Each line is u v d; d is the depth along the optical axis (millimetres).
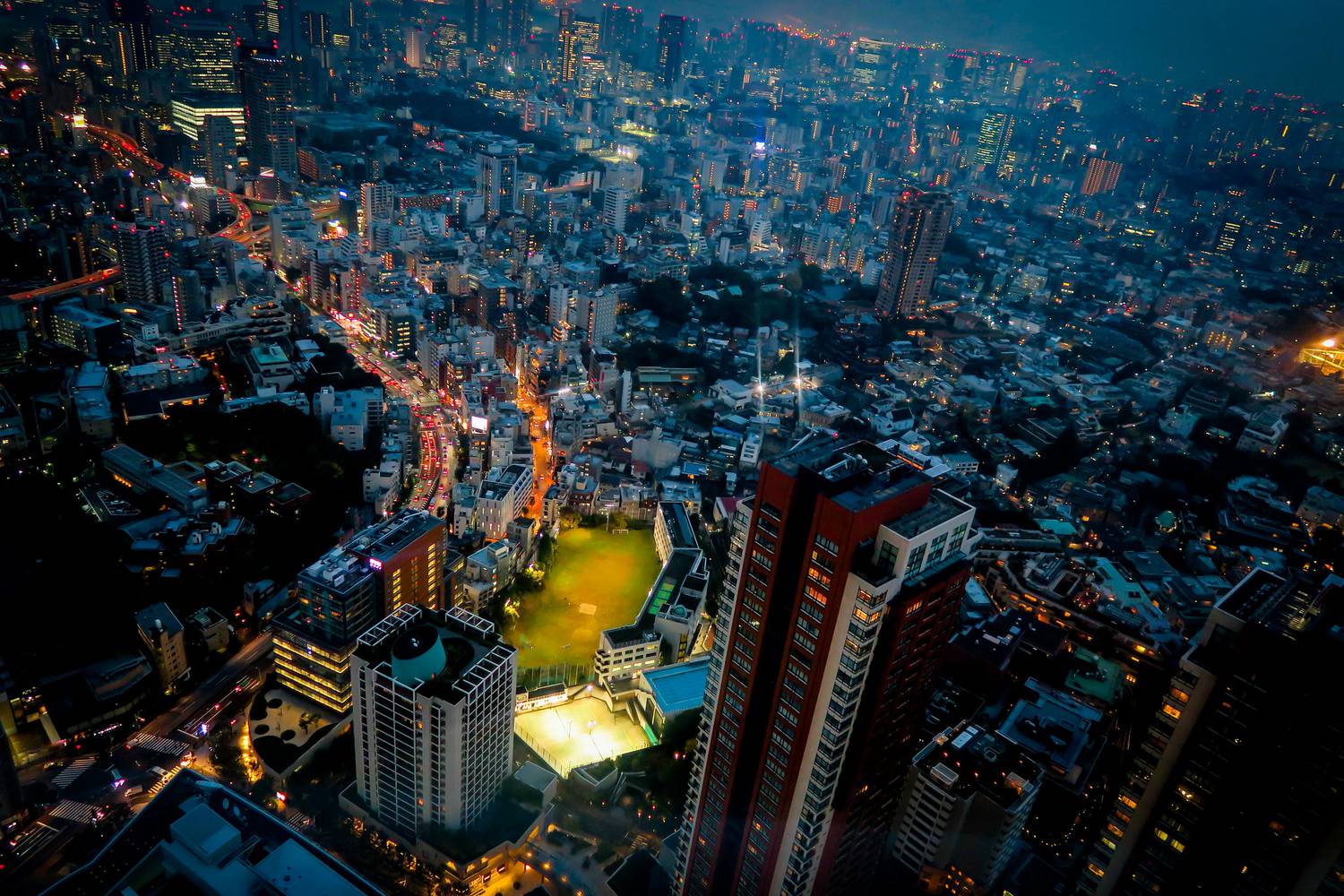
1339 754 172750
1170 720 196250
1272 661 179375
